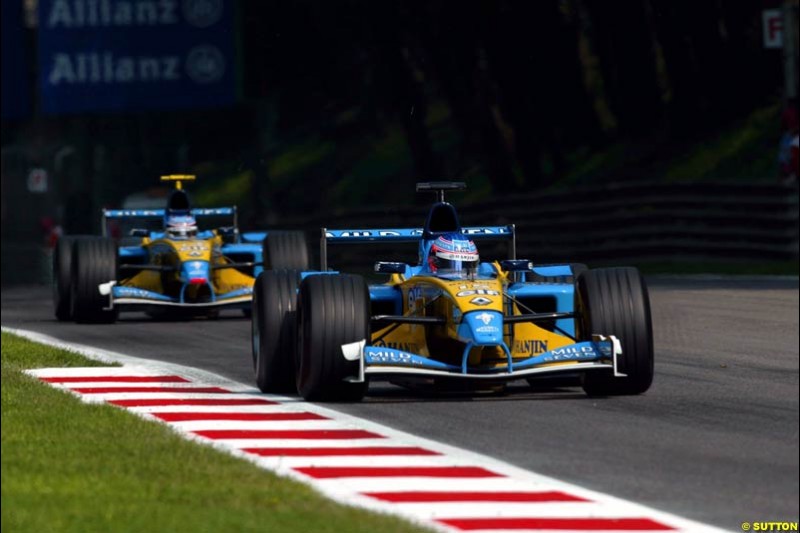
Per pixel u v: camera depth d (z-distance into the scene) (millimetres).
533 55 128750
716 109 123750
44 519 22766
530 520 24125
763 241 92812
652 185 101688
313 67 170250
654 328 58094
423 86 155125
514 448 30984
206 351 52719
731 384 41312
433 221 39000
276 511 23562
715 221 96938
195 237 67062
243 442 31469
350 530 22266
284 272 40000
